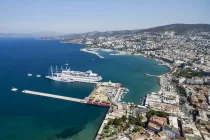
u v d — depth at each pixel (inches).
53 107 7687.0
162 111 6943.9
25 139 5477.4
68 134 5757.9
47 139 5492.1
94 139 5467.5
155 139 5113.2
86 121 6569.9
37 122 6451.8
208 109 7381.9
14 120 6555.1
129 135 5354.3
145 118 6456.7
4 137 5556.1
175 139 5172.2
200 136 5226.4
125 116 6432.1
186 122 6156.5
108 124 6087.6
